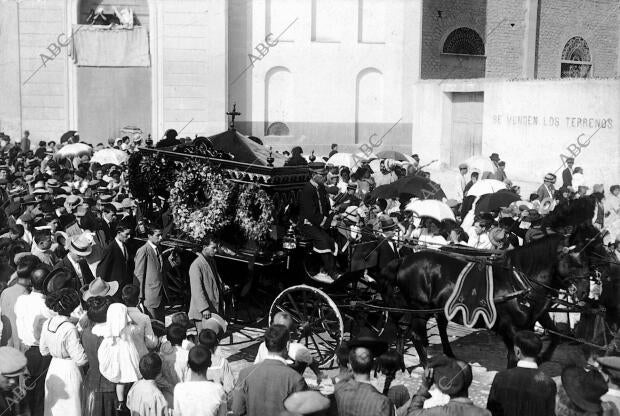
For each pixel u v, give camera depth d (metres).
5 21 31.62
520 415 7.25
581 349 11.34
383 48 33.16
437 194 16.64
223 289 12.12
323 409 6.05
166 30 31.88
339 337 10.99
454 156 30.28
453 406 6.55
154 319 11.83
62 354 8.48
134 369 8.55
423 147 31.09
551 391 7.21
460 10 34.84
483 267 10.43
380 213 14.84
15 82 31.88
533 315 10.20
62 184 17.17
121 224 11.80
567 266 9.98
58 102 32.12
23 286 9.71
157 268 11.96
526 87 26.39
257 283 12.23
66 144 26.05
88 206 13.27
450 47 34.78
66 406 8.43
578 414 6.79
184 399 7.44
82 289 11.14
